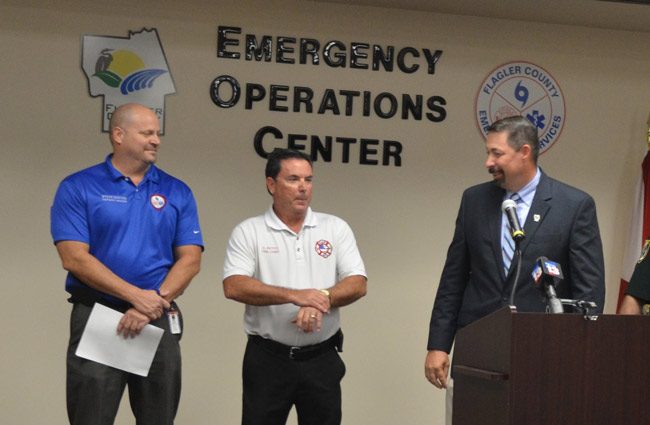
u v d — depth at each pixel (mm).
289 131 5629
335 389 4312
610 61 6062
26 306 5332
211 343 5531
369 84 5734
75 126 5383
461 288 4219
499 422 2863
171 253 4086
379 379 5742
